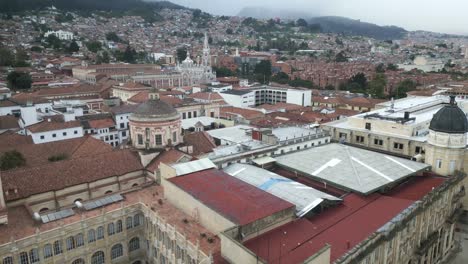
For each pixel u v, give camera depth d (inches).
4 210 2301.9
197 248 2032.5
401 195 2770.7
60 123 4503.0
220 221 2153.1
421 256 2610.7
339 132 4215.1
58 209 2743.6
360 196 2667.3
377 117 4141.2
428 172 3174.2
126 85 7298.2
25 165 3294.8
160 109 3341.5
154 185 3004.4
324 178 2874.0
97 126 4948.3
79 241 2409.0
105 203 2632.9
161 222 2391.7
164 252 2433.6
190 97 6609.3
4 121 4626.0
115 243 2581.2
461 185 3245.6
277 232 2158.0
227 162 3238.2
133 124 3341.5
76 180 2859.3
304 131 4347.9
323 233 2171.5
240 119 5561.0
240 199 2347.4
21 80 7534.5
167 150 3348.9
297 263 1836.9
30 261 2204.7
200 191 2460.6
